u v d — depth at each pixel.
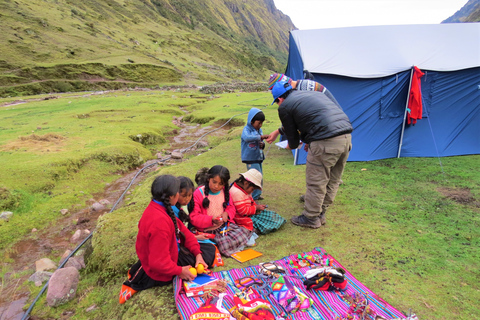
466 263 3.62
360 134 7.69
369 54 7.19
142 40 97.69
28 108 20.83
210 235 3.93
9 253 5.12
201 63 99.25
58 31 67.56
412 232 4.36
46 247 5.32
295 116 4.06
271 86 4.49
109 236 4.57
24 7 68.81
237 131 12.34
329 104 4.02
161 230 2.95
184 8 197.62
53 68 51.72
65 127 13.12
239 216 4.27
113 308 3.48
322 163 4.03
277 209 5.26
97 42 71.88
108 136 11.44
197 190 4.08
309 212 4.42
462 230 4.36
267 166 7.81
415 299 3.06
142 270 3.32
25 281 4.42
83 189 7.69
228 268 3.61
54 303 3.79
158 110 18.58
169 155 10.77
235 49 169.75
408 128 7.80
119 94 33.06
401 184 6.20
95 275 4.24
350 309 2.81
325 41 7.44
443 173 6.69
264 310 2.71
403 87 7.36
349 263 3.67
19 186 7.07
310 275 3.21
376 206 5.25
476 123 7.86
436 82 7.40
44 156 8.81
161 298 3.15
